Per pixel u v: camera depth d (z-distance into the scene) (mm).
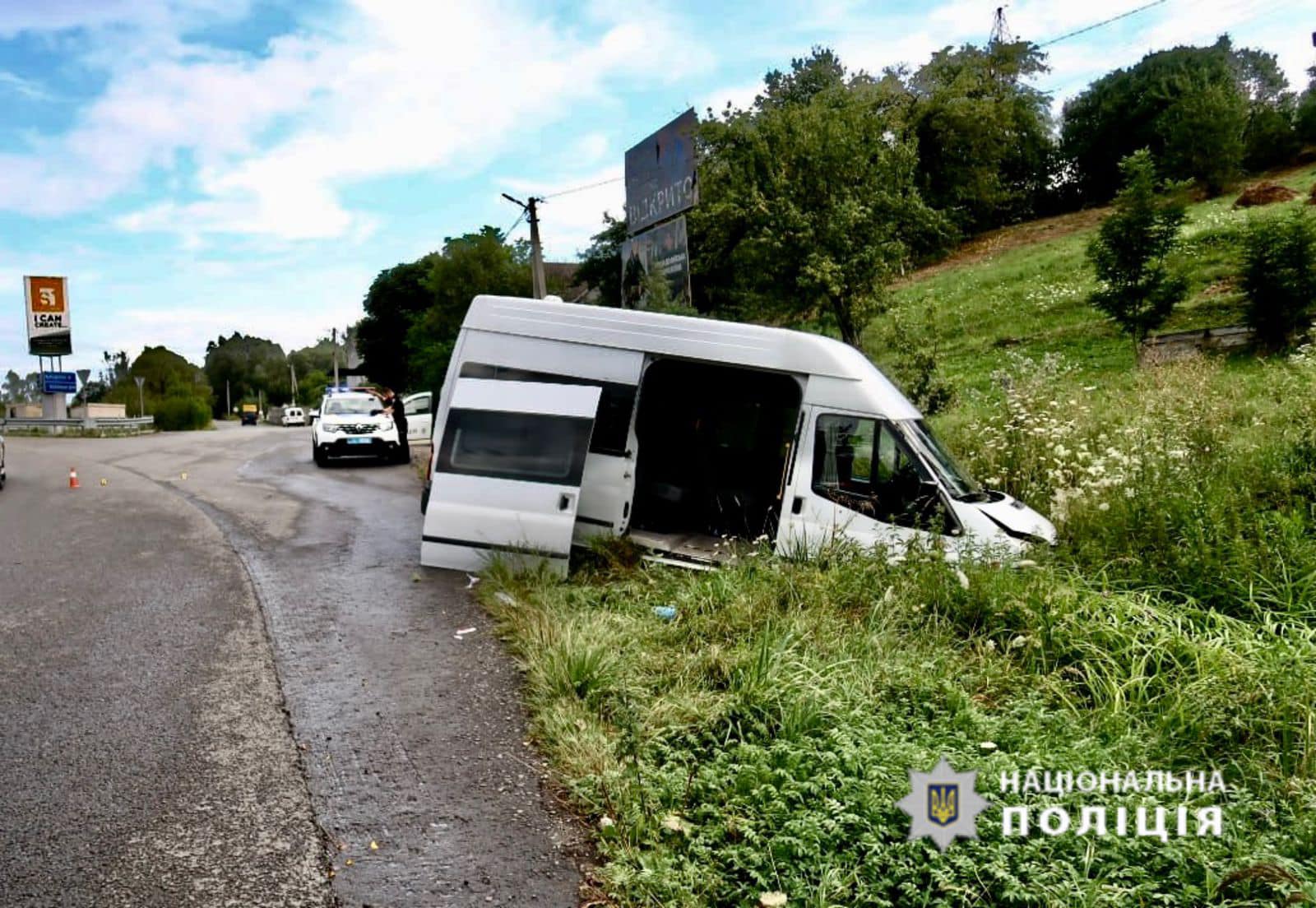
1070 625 6043
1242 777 4406
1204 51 53375
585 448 8523
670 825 3926
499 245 34469
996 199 45062
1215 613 6039
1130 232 19516
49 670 5996
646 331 9047
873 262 17516
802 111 19125
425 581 8562
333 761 4691
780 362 8680
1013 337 25766
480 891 3596
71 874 3609
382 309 61938
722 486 10133
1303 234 18047
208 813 4133
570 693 5449
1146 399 12336
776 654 5504
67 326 48719
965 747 4496
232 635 6828
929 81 41312
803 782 4113
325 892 3555
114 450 29375
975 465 11141
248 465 22359
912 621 6395
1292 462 8875
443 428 9359
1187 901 3355
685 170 19266
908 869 3488
